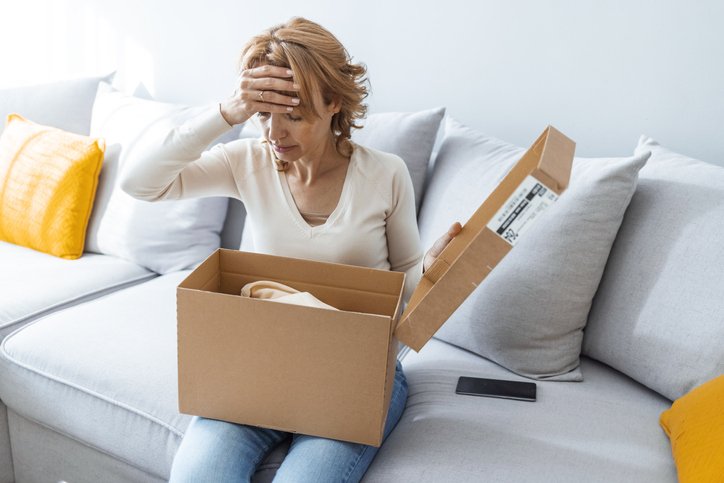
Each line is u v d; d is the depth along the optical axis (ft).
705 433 4.29
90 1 9.36
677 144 6.75
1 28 10.23
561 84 7.06
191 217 7.39
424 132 6.76
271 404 4.54
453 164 6.64
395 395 5.18
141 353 5.81
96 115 8.30
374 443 4.49
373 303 5.01
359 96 5.06
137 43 9.19
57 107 8.80
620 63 6.77
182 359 4.54
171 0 8.77
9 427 6.43
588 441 4.80
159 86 9.20
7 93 8.96
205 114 4.89
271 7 8.20
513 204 4.02
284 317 4.27
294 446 4.67
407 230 5.49
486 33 7.22
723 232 5.13
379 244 5.40
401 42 7.63
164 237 7.44
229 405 4.60
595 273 5.53
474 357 5.89
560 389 5.43
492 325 5.66
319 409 4.48
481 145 6.62
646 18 6.57
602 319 5.61
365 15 7.72
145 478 5.63
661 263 5.34
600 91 6.91
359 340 4.23
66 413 5.74
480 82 7.39
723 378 4.61
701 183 5.41
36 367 5.85
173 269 7.44
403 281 4.78
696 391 4.75
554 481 4.42
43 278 7.06
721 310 4.96
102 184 7.80
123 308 6.46
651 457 4.65
